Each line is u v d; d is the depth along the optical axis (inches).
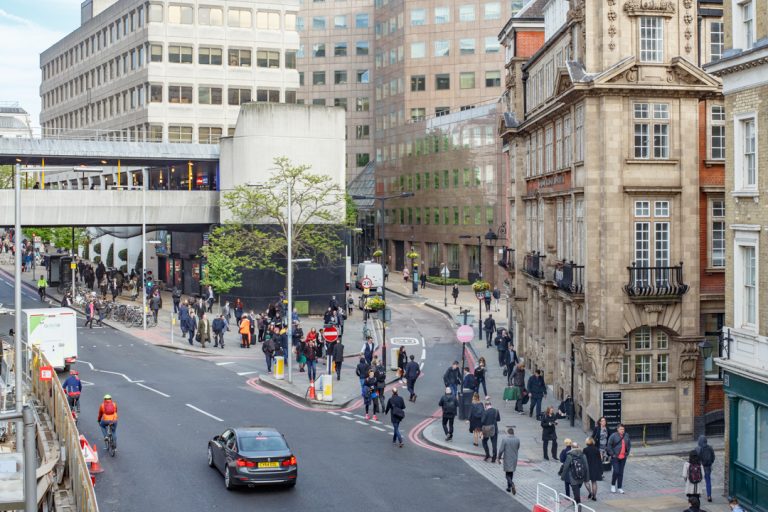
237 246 2293.3
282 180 2386.8
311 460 1020.5
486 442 1042.7
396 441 1117.1
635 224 1175.0
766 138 882.8
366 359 1551.4
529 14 1870.1
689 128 1175.6
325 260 2474.2
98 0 4052.7
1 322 1465.3
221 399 1371.8
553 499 826.8
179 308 2165.4
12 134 6402.6
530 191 1690.5
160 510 825.5
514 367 1563.7
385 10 4495.6
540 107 1546.5
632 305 1175.0
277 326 1766.7
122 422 1186.6
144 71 3161.9
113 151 2605.8
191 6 3174.2
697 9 1184.2
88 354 1800.0
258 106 2461.9
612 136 1166.3
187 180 2955.2
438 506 858.8
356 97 5191.9
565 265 1275.8
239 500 859.4
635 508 872.9
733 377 937.5
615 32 1170.0
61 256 2992.1
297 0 3299.7
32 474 513.3
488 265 3437.5
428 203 3941.9
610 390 1179.9
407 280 3681.1
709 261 1195.9
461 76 4163.4
